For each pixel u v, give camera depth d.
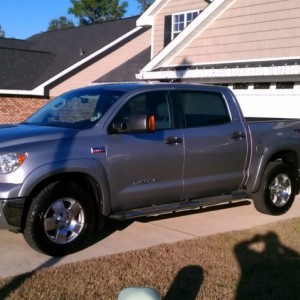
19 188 5.41
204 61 14.22
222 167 7.19
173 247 6.12
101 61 24.53
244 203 8.77
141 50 25.95
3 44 27.56
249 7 13.05
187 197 6.93
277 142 7.82
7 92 20.97
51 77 22.64
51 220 5.65
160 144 6.48
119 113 6.29
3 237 6.44
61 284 4.87
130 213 6.30
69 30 28.69
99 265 5.41
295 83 11.97
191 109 7.02
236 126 7.39
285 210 8.10
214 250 6.07
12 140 5.63
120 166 6.12
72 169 5.73
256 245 6.34
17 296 4.55
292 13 12.13
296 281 5.19
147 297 2.32
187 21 18.47
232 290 4.92
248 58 13.13
